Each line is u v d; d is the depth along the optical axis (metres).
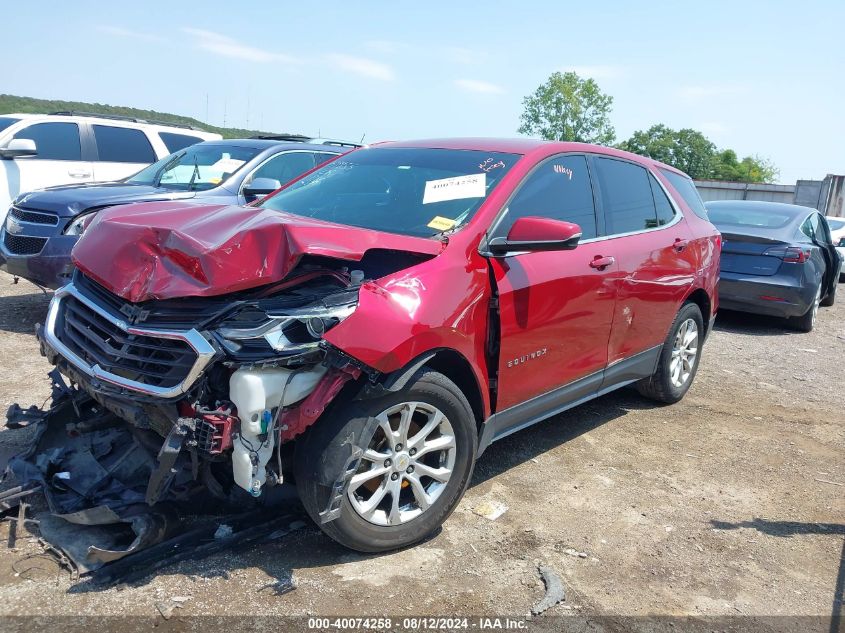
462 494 3.51
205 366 2.76
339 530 3.05
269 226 2.95
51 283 6.54
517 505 3.89
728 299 9.25
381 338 2.93
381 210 3.84
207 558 3.10
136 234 3.12
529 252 3.60
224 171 7.39
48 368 5.41
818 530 3.91
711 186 32.91
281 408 2.85
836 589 3.35
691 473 4.54
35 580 2.84
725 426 5.48
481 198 3.74
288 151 7.66
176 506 3.16
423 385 3.16
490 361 3.58
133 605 2.76
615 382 4.83
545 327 3.87
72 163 9.70
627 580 3.28
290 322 2.85
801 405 6.19
